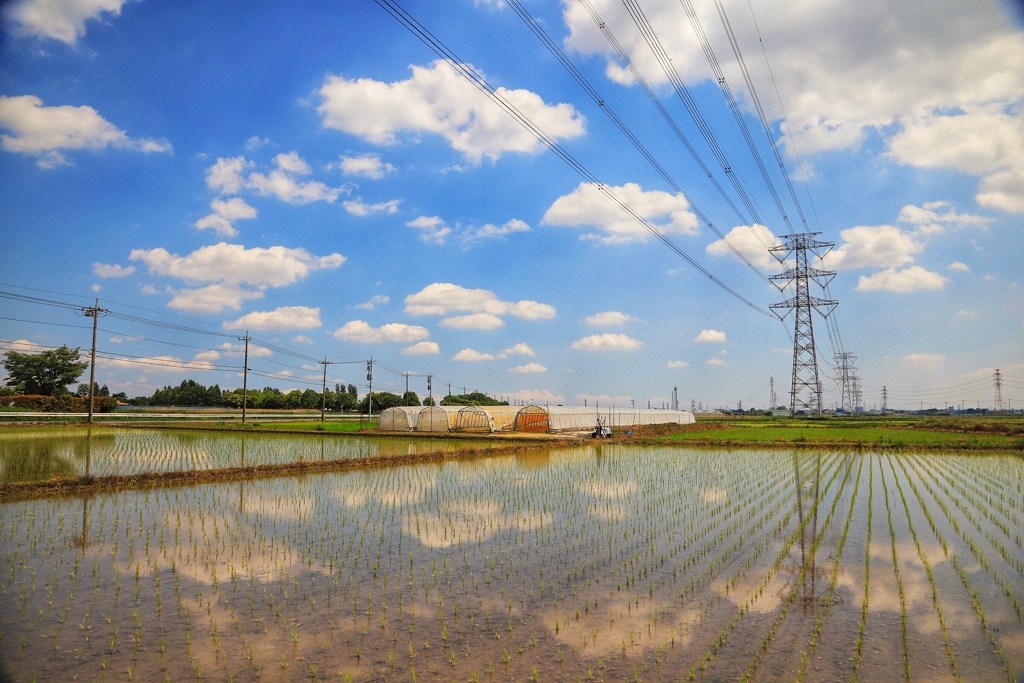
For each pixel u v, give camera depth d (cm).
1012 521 1847
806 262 8344
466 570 1345
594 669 885
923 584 1255
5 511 1941
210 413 10581
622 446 4656
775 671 877
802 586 1243
